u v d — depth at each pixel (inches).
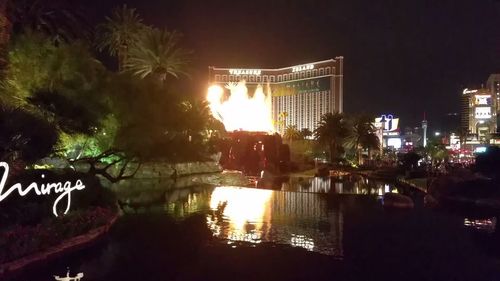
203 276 569.6
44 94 1213.7
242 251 705.6
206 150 2748.5
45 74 1443.2
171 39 3053.6
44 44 1505.9
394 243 794.8
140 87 1732.3
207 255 675.4
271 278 568.1
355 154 5639.8
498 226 983.6
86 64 1584.6
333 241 799.1
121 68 3063.5
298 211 1195.3
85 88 1480.1
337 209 1251.8
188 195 1574.8
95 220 818.2
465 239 840.9
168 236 815.1
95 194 1023.6
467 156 5782.5
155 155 1745.8
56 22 1612.9
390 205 1291.8
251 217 1063.0
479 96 7839.6
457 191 1475.1
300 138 6378.0
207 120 2647.6
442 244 792.3
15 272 580.4
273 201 1437.0
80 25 1653.5
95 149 1712.6
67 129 1224.8
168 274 577.6
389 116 7293.3
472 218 1106.7
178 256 667.4
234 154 3700.8
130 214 1079.6
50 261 634.8
